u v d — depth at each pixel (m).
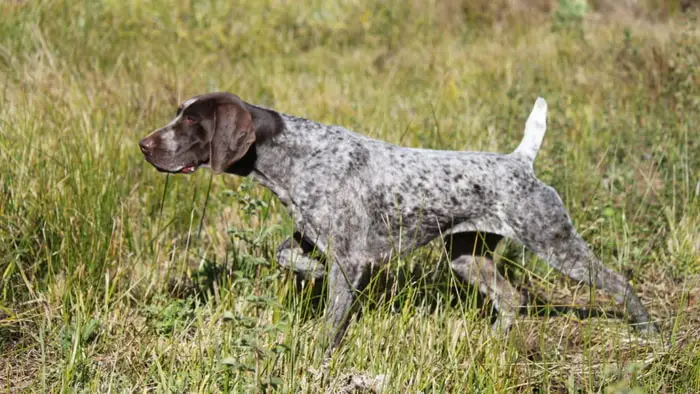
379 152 8.07
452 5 22.83
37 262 8.45
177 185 10.66
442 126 13.34
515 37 20.95
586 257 8.29
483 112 14.08
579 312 9.08
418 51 19.94
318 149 7.88
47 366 7.38
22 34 15.52
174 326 7.59
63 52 15.84
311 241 7.87
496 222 8.18
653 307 9.20
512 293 8.64
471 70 17.34
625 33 16.67
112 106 13.05
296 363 7.03
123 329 7.79
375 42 21.08
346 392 6.95
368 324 7.66
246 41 19.95
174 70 15.85
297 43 20.83
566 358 7.92
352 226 7.79
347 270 7.77
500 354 7.46
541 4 23.38
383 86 16.67
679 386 7.24
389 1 22.80
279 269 8.58
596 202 10.50
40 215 8.87
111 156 10.80
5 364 7.46
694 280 9.63
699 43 15.13
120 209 9.48
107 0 19.14
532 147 8.41
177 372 7.11
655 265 10.05
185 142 7.77
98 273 8.58
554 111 14.02
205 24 20.14
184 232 10.25
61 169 9.82
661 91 14.56
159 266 9.05
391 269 8.80
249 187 7.36
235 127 7.63
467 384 7.07
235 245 9.78
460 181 8.06
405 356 7.42
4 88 12.17
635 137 12.76
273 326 6.66
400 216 8.02
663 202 10.77
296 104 14.69
